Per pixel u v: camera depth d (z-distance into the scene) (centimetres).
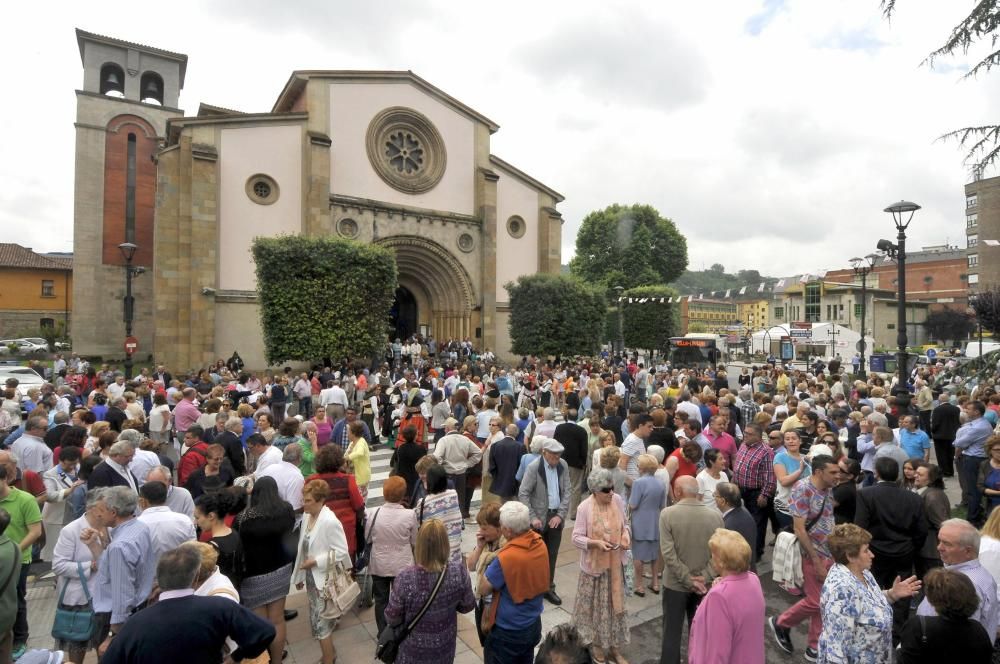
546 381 2061
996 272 5156
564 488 655
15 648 531
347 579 516
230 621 312
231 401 1496
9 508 532
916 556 548
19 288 4825
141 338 3675
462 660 527
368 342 2333
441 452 867
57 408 1159
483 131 3416
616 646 506
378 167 2992
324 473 600
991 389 1186
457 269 3234
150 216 3747
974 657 312
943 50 1038
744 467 748
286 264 2223
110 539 468
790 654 544
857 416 1002
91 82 3656
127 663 290
